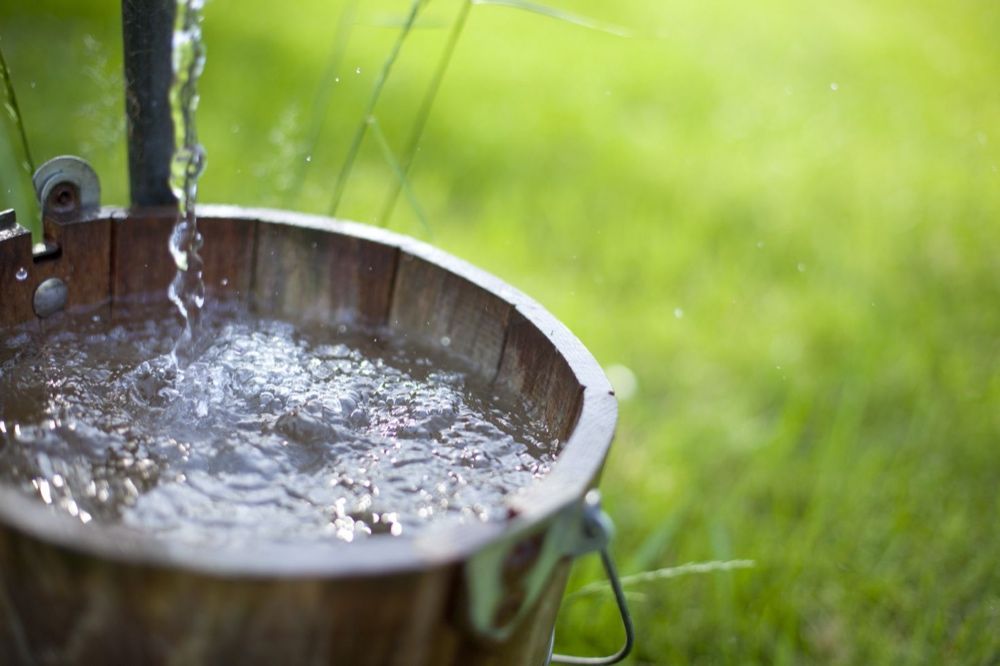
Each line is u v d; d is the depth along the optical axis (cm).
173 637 69
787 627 187
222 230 125
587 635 182
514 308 113
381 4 461
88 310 122
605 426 91
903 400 257
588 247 312
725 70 482
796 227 343
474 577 72
